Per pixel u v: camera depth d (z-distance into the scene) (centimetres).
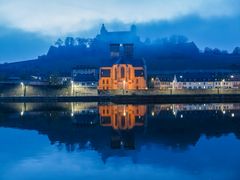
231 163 4966
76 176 4475
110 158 5372
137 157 5394
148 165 4909
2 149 6134
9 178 4450
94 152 5816
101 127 9181
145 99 19150
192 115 11844
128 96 19188
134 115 12256
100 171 4669
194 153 5631
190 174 4456
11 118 11831
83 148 6178
